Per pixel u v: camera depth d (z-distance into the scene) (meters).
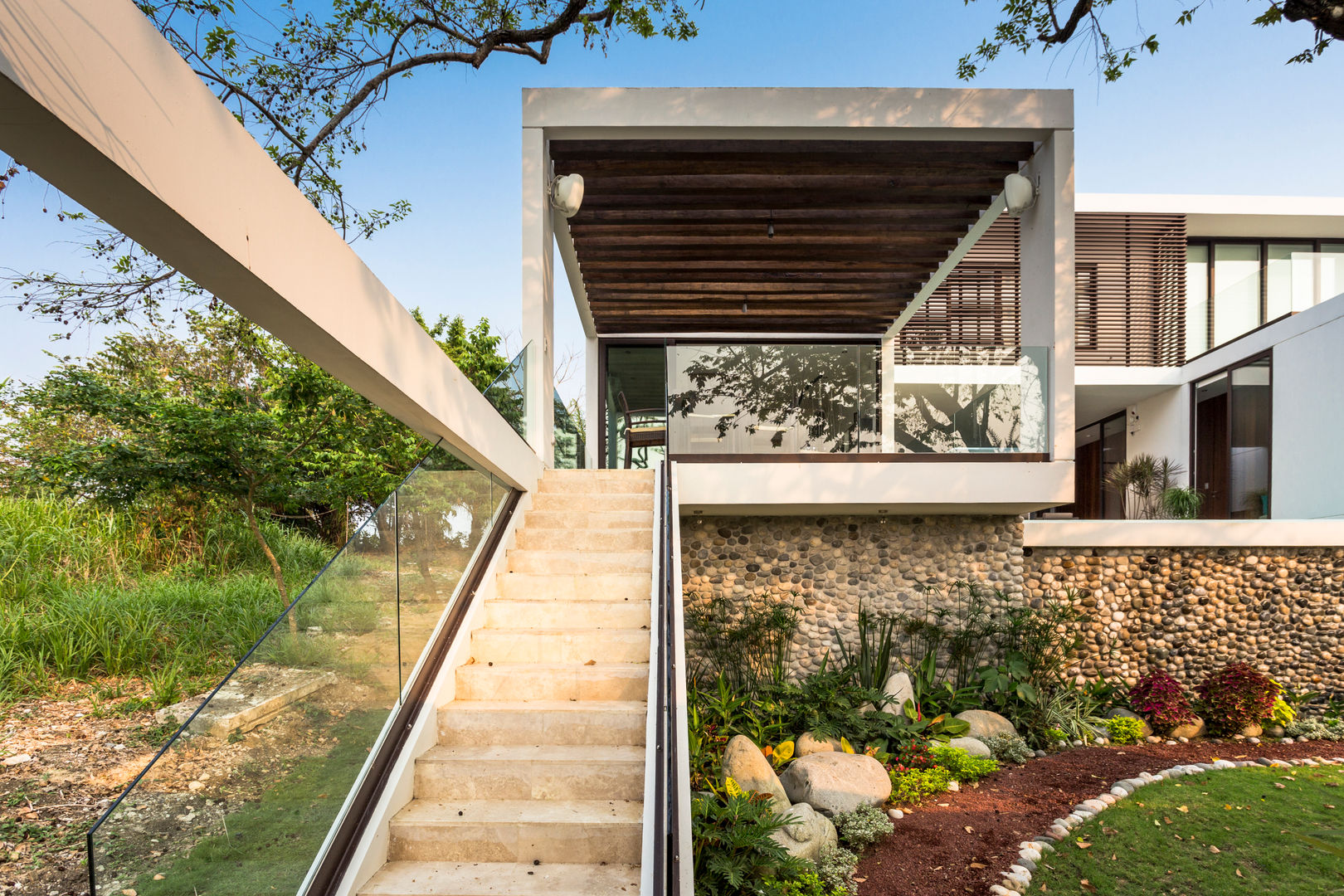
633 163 6.88
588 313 9.88
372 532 3.35
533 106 6.54
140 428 6.20
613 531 5.52
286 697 2.69
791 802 5.29
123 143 1.63
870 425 7.02
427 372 3.62
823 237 7.78
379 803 3.16
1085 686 7.78
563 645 4.32
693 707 6.27
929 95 6.61
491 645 4.34
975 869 4.43
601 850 3.13
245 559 7.75
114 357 7.59
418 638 3.86
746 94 6.56
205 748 2.28
